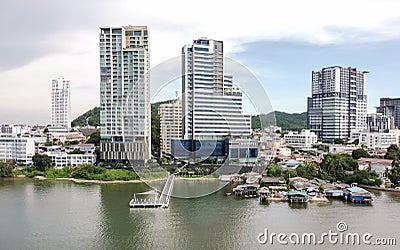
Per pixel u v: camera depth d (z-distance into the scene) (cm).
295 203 8375
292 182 9981
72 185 11112
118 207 8069
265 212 7544
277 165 11906
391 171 10319
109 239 6019
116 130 13188
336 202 8519
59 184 11312
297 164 12912
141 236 6125
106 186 10888
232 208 7862
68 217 7300
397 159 12462
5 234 6322
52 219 7181
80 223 6888
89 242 5909
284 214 7394
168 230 6412
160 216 7281
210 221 6888
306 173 11125
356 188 9038
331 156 11962
